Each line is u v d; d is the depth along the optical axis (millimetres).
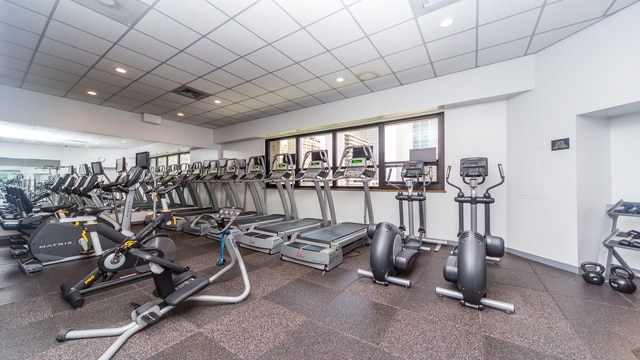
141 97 4766
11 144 4805
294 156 5375
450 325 1885
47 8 2344
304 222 4969
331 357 1557
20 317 2016
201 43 2984
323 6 2363
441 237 4215
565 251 2967
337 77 4012
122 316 2045
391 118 4797
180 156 7344
